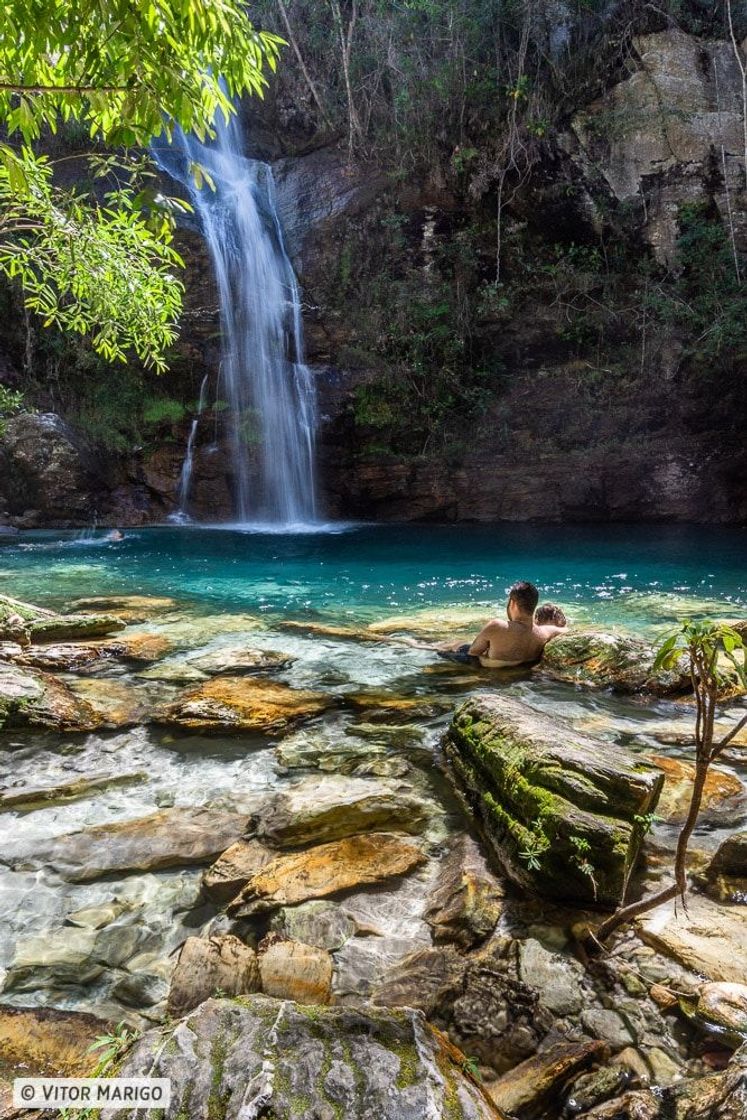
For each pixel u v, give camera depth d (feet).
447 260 62.49
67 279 20.95
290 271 65.77
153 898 8.23
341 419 61.16
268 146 71.20
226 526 56.75
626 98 59.21
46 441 51.96
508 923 7.80
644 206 59.21
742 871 8.70
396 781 11.43
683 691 16.22
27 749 12.50
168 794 10.86
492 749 10.50
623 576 32.81
